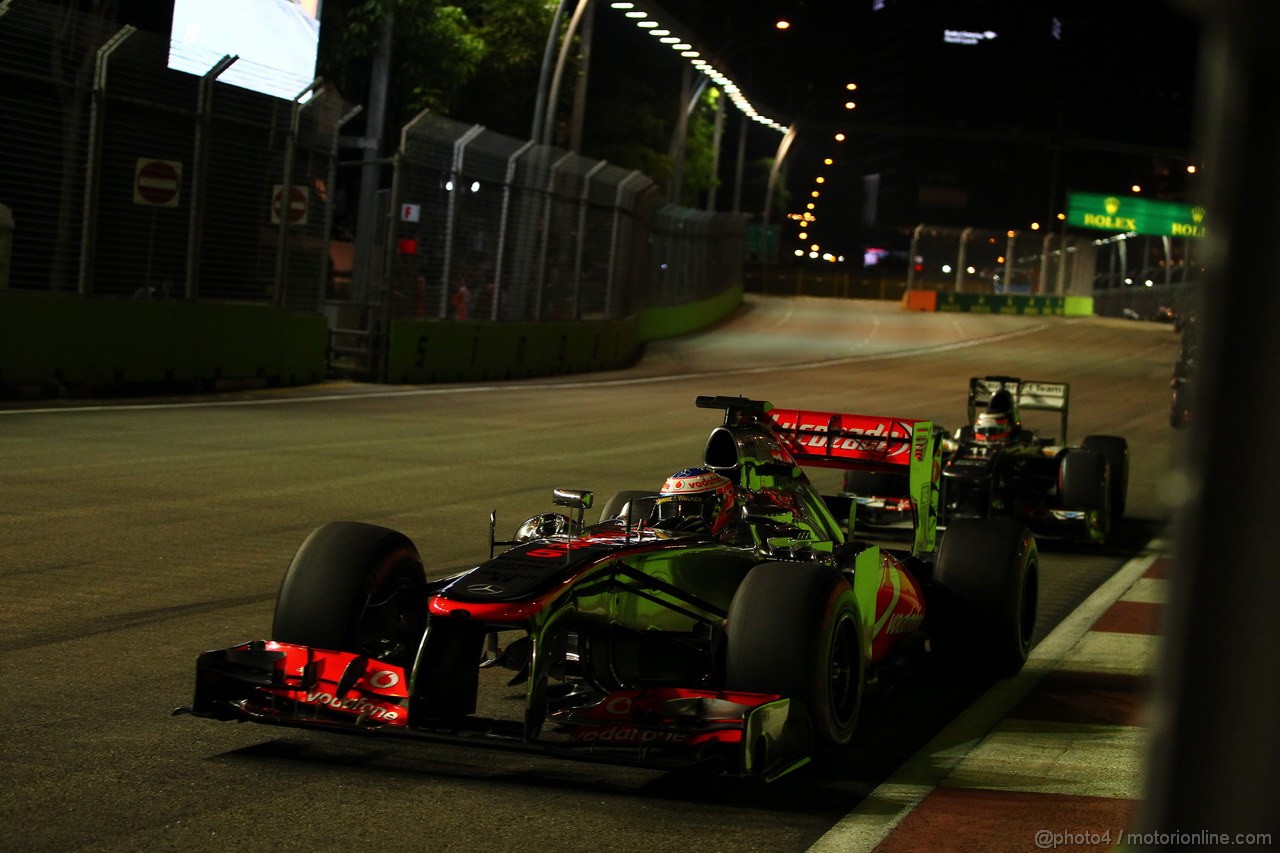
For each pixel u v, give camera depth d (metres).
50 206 17.45
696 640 5.20
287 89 23.16
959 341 49.94
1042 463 11.66
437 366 24.44
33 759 4.52
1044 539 11.59
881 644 5.88
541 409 20.69
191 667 5.83
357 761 4.73
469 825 4.11
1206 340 0.97
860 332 51.75
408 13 31.53
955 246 73.88
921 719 5.81
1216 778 0.97
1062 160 175.38
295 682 4.57
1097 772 4.98
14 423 14.56
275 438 14.88
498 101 38.38
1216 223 0.95
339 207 37.44
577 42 37.72
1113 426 24.02
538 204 28.56
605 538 5.06
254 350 20.77
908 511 10.38
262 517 9.85
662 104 53.78
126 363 18.48
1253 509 0.96
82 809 4.07
